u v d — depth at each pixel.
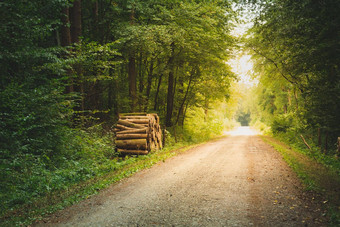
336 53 10.48
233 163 10.23
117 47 15.91
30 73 9.97
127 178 7.90
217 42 19.09
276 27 12.72
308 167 8.73
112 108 19.77
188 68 23.08
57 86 10.62
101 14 18.67
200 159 11.41
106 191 6.53
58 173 8.01
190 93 25.30
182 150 14.91
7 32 9.14
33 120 8.91
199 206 5.34
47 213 5.06
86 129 13.25
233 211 5.03
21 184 6.89
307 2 9.38
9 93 8.30
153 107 24.22
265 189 6.48
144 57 20.45
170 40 15.87
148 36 14.85
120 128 12.83
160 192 6.36
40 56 9.79
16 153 7.72
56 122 9.91
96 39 18.25
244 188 6.61
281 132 27.02
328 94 11.85
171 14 17.16
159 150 14.50
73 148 10.52
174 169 9.18
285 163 9.92
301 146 15.70
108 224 4.50
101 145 11.74
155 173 8.55
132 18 16.47
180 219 4.68
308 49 11.41
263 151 13.86
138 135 12.20
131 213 5.00
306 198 5.63
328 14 9.58
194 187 6.79
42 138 9.16
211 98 28.77
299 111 15.57
